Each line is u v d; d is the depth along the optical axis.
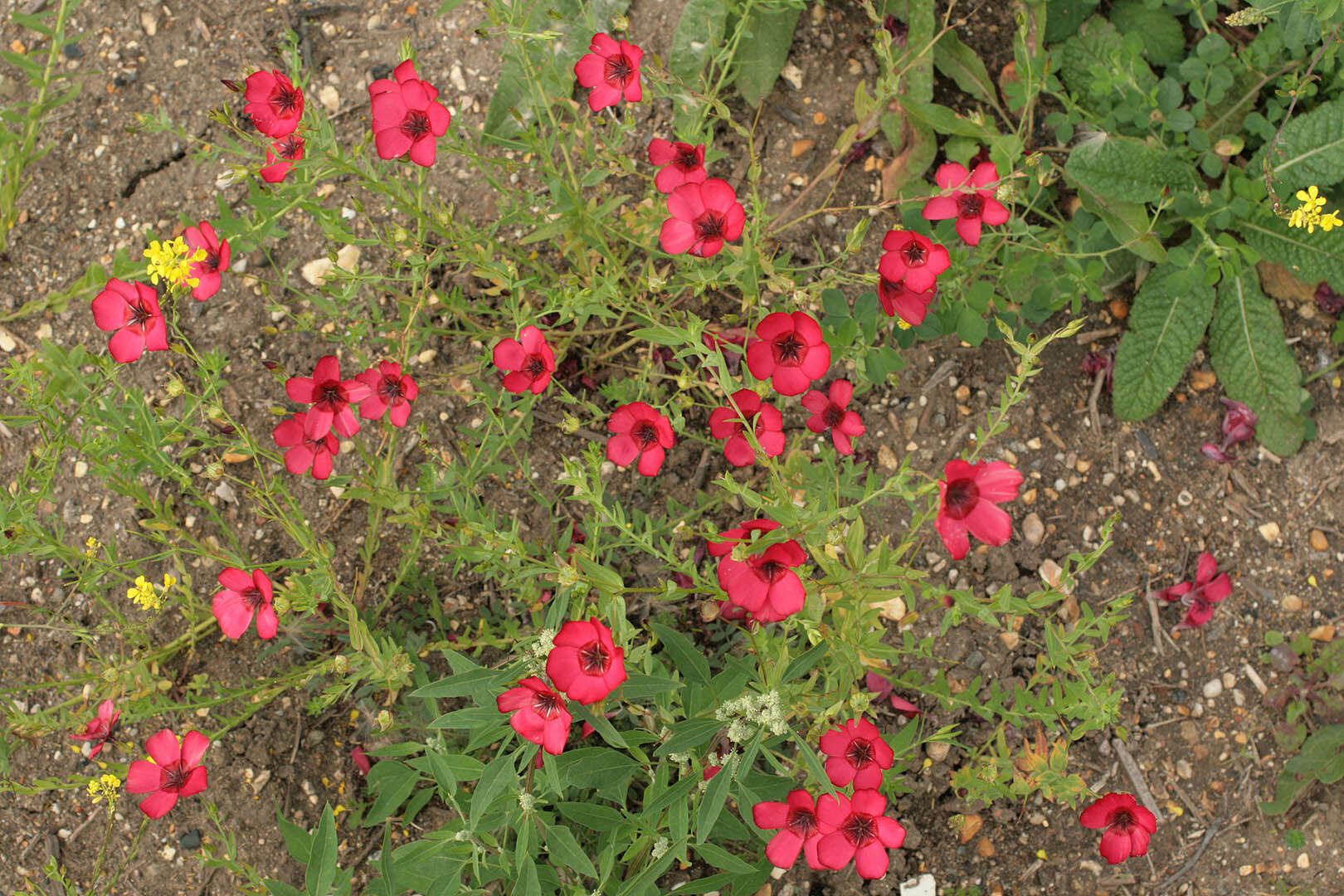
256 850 0.65
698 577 0.53
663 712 0.55
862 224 0.58
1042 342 0.50
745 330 0.65
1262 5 0.66
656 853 0.54
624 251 0.68
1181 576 0.69
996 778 0.61
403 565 0.65
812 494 0.60
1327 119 0.68
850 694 0.55
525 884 0.51
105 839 0.64
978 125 0.69
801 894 0.66
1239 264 0.67
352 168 0.57
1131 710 0.68
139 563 0.68
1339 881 0.66
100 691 0.63
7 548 0.60
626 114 0.62
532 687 0.49
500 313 0.69
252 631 0.68
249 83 0.56
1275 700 0.68
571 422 0.59
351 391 0.59
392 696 0.63
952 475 0.48
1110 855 0.59
